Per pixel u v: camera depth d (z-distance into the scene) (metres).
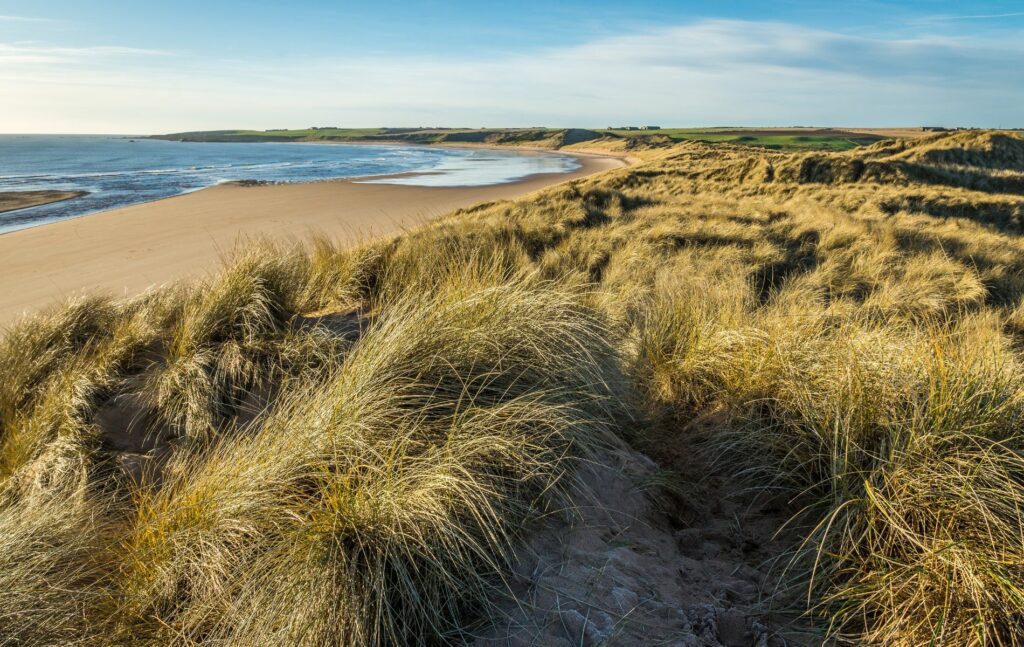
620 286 8.05
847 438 2.69
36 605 2.11
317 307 4.93
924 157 35.31
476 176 51.88
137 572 2.29
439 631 2.03
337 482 2.35
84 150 138.38
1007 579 1.96
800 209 15.72
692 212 14.47
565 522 2.56
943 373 2.79
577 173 56.53
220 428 3.26
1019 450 2.46
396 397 2.77
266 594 2.04
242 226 20.88
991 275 9.19
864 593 2.16
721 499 3.04
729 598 2.32
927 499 2.34
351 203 28.73
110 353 3.89
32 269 14.34
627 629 2.04
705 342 4.22
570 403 3.03
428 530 2.22
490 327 3.30
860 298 8.40
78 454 3.01
